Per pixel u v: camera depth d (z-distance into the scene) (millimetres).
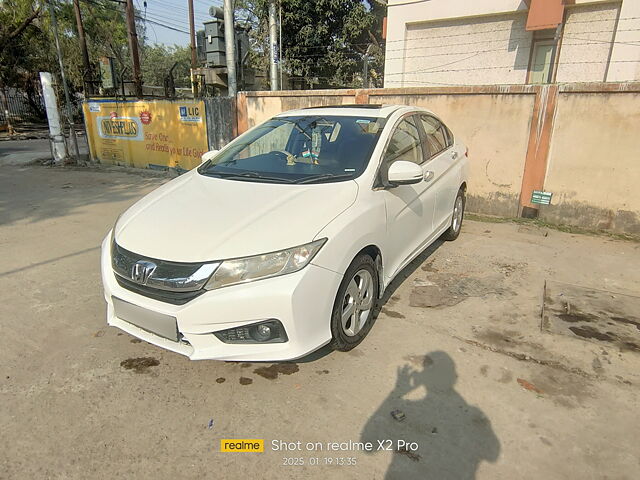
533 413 2453
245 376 2779
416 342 3139
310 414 2455
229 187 3168
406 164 3141
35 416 2430
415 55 10508
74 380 2732
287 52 16250
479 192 6320
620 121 5234
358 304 3006
